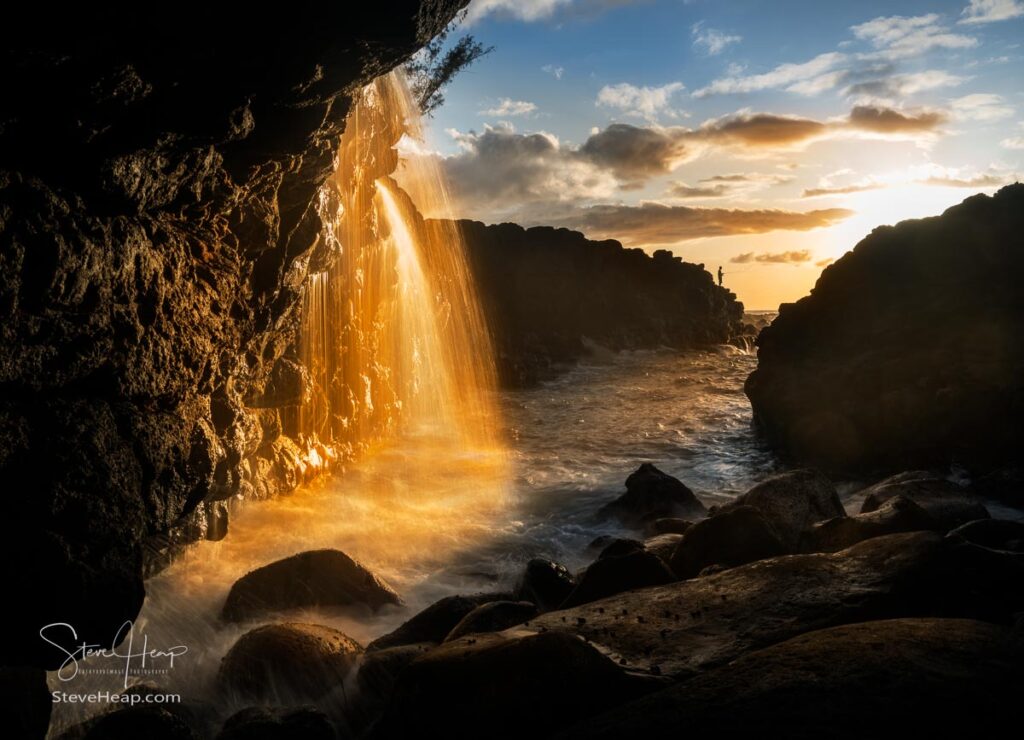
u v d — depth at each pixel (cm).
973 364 1359
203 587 784
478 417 2208
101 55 388
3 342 388
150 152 465
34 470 410
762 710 341
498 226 4444
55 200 406
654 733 344
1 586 389
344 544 979
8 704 418
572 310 4297
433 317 2344
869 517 703
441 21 510
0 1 336
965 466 1287
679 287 4831
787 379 1675
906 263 1586
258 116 541
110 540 443
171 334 523
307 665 548
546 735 398
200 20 418
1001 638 389
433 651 446
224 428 720
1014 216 1470
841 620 465
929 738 315
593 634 498
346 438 1420
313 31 467
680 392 2738
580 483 1389
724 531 702
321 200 949
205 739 508
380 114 1234
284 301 790
